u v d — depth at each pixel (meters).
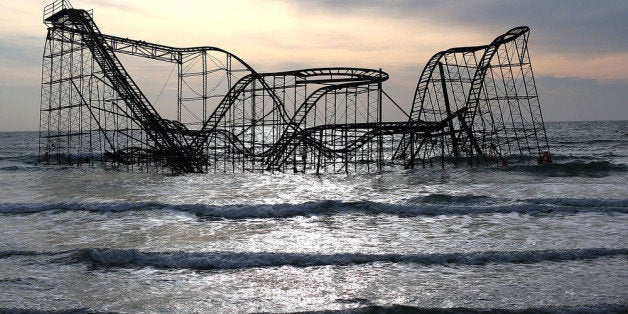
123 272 17.05
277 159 53.19
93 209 28.31
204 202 31.38
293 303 14.37
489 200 29.83
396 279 16.17
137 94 47.28
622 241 20.34
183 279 16.41
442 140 50.50
